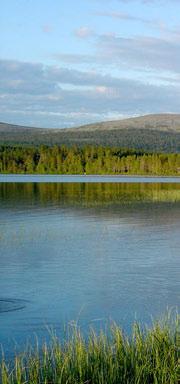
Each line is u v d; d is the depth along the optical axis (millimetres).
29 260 30266
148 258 31219
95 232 41656
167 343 14500
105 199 73500
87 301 22172
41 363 15062
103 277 26312
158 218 51531
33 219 49812
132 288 24312
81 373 13258
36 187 103562
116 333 15453
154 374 13180
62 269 28016
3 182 125062
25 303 21781
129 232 41844
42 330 18484
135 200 72562
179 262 30047
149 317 19984
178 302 22141
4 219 49594
